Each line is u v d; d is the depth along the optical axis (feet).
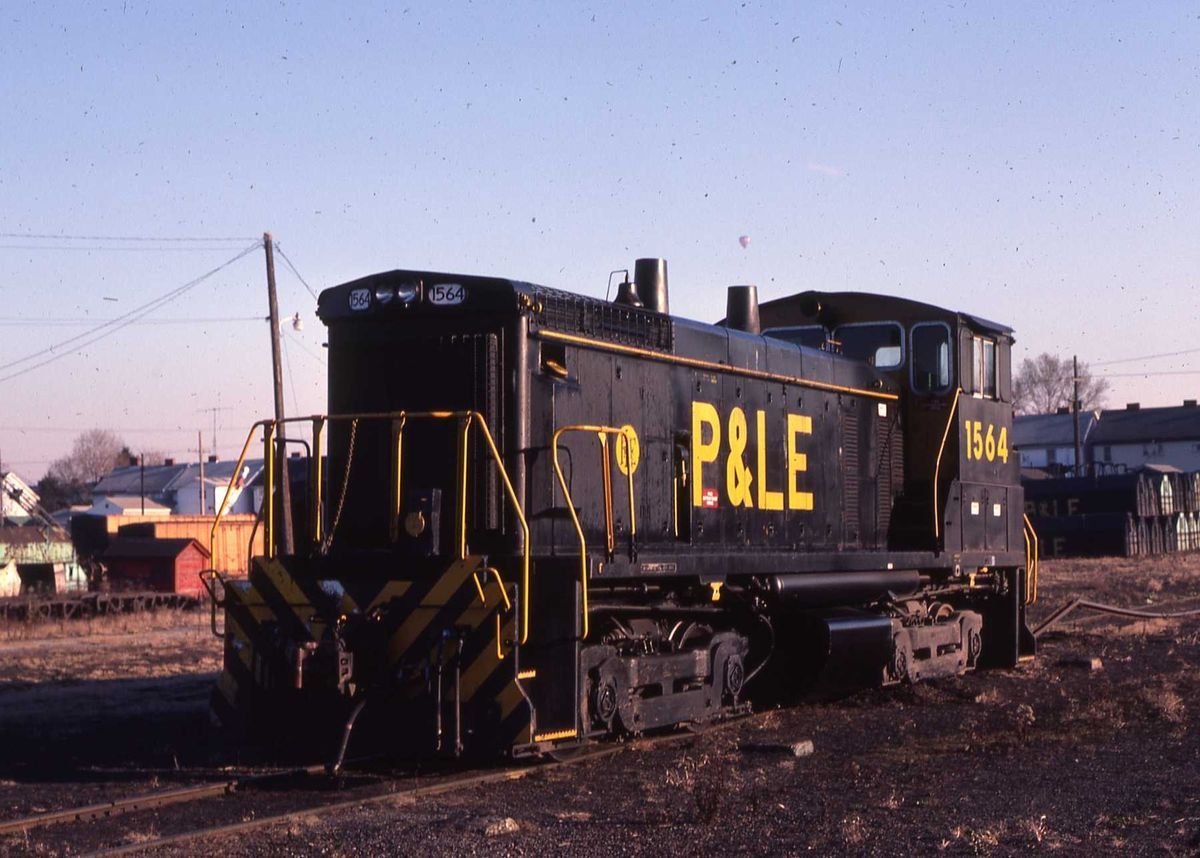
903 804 28.17
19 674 57.88
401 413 33.65
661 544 38.50
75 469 448.24
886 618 46.24
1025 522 57.93
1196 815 26.73
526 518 33.76
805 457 45.57
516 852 24.07
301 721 34.30
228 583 34.99
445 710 32.17
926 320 51.52
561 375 35.22
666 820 26.61
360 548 35.42
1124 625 75.41
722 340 42.04
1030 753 34.50
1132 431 296.10
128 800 28.22
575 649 32.04
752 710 43.93
